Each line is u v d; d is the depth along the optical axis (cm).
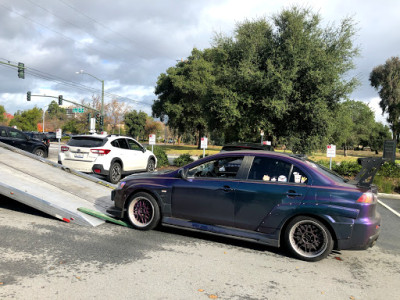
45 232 514
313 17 1770
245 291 353
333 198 447
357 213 436
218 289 354
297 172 482
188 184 527
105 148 1066
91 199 686
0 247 440
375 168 473
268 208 474
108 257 429
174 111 4634
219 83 1895
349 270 434
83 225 560
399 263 475
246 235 486
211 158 538
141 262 419
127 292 335
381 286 387
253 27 1805
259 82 1675
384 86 6222
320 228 451
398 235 646
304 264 446
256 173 501
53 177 785
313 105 1688
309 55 1692
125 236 521
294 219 463
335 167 1583
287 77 1653
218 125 1994
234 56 1847
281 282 382
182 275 386
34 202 575
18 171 760
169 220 539
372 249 538
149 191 553
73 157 1062
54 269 382
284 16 1772
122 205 570
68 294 324
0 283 339
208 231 509
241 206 489
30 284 341
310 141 1838
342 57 1762
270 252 488
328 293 359
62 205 595
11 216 594
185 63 4916
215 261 438
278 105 1636
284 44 1719
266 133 1944
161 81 5106
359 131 5622
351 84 1727
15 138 1534
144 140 9838
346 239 438
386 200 1105
